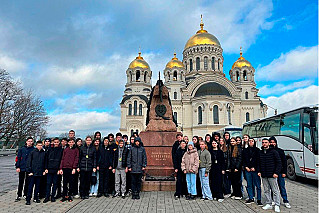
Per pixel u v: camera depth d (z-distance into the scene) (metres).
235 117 49.50
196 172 7.95
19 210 7.09
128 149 8.73
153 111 11.95
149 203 7.57
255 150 7.86
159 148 10.62
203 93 47.69
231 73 58.22
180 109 50.38
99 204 7.57
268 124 16.27
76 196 8.59
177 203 7.59
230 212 6.77
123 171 8.52
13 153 37.91
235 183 8.32
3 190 10.34
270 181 7.09
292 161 12.86
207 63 57.50
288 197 8.86
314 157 10.91
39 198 8.54
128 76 56.31
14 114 35.25
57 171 8.17
